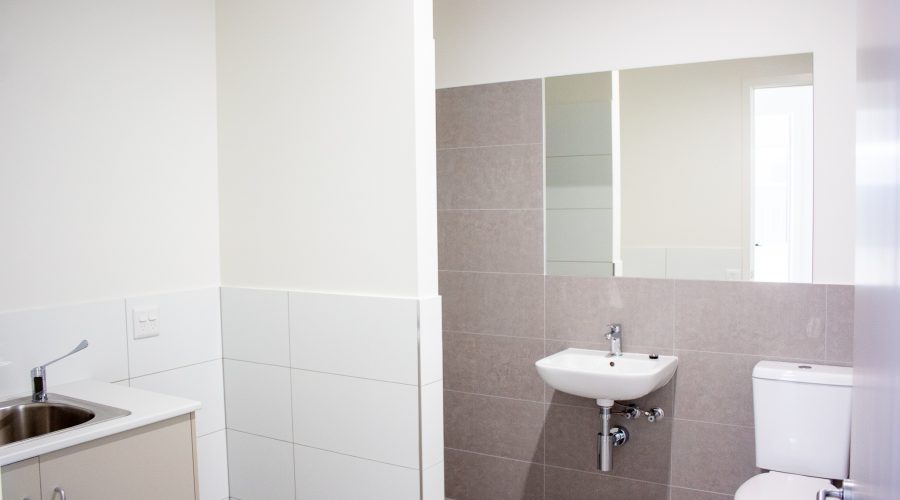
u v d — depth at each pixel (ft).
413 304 7.47
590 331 10.28
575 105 10.23
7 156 6.89
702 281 9.48
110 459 6.11
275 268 8.68
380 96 7.73
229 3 8.91
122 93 7.94
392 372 7.64
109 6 7.78
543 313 10.62
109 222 7.83
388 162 7.70
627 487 10.12
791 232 8.93
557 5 10.26
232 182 9.03
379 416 7.77
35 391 6.77
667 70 9.59
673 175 9.64
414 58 7.47
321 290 8.28
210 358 8.99
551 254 10.53
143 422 6.29
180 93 8.64
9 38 6.88
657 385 8.96
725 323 9.34
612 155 10.02
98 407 6.56
